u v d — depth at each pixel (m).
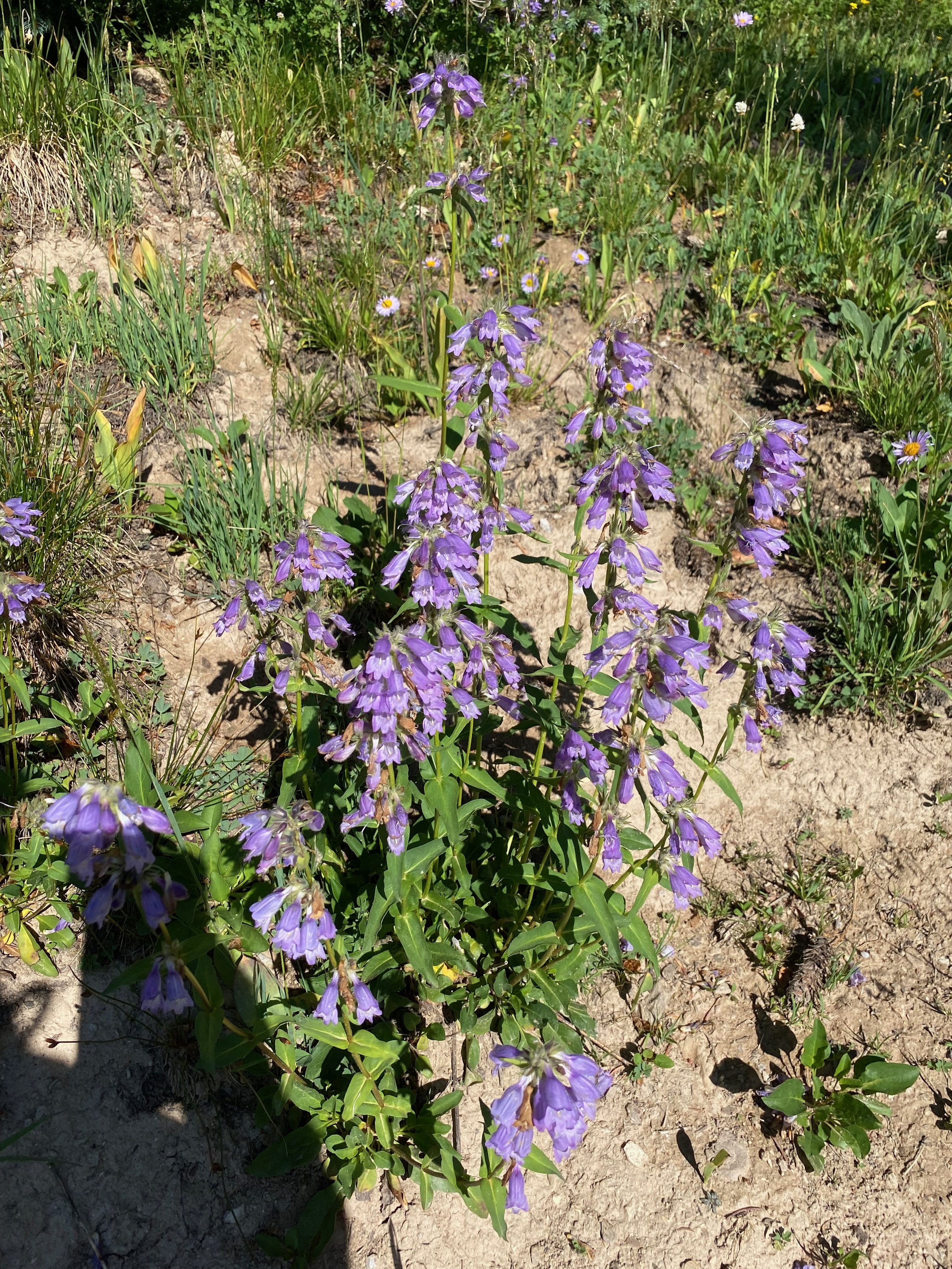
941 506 4.12
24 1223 2.58
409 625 3.73
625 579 4.14
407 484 2.54
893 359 4.88
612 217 5.55
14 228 4.64
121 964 2.94
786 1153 3.00
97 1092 2.78
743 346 4.99
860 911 3.47
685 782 2.32
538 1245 2.85
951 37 9.16
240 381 4.51
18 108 4.71
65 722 3.18
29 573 3.31
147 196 5.09
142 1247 2.66
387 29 6.87
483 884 3.19
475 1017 2.94
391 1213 2.84
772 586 4.20
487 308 2.99
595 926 2.73
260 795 3.37
